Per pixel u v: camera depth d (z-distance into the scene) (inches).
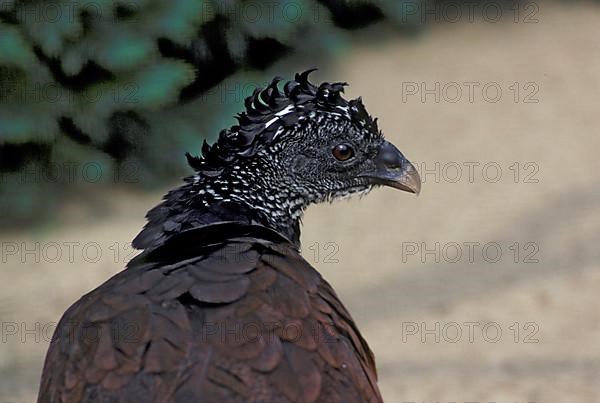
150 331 195.9
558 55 691.4
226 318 198.2
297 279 213.3
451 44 702.5
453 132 596.7
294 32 602.2
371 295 434.3
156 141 529.7
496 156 568.1
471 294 433.1
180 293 203.8
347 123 255.1
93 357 196.7
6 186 504.4
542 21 738.8
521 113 617.3
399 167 263.1
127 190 528.7
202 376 186.4
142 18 501.7
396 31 714.2
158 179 535.5
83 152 516.1
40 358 393.1
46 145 511.2
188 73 509.4
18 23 483.8
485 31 721.0
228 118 534.9
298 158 251.8
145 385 187.5
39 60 493.0
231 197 244.2
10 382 376.2
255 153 246.4
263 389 186.1
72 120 508.1
